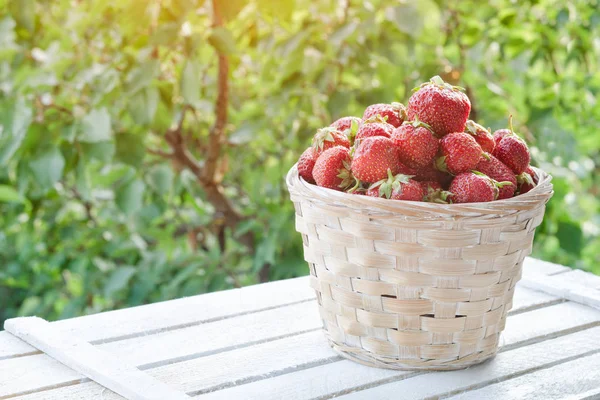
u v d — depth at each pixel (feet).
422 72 7.73
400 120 4.01
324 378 3.77
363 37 6.78
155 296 8.00
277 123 7.85
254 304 4.71
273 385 3.71
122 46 6.75
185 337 4.24
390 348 3.81
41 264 8.77
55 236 8.43
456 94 3.76
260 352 4.06
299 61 6.79
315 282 4.00
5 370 3.82
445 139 3.67
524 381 3.75
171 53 7.28
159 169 7.09
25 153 6.62
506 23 7.86
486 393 3.62
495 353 4.02
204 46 6.69
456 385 3.69
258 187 7.72
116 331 4.28
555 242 9.50
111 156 6.41
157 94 6.32
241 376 3.79
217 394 3.62
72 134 6.28
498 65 8.73
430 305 3.67
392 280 3.64
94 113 6.34
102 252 8.22
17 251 8.98
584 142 9.25
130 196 6.97
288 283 5.07
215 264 7.63
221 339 4.21
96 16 6.70
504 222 3.55
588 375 3.80
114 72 6.38
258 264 7.29
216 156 7.39
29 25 6.53
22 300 9.66
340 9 7.25
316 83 6.89
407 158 3.66
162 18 6.38
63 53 6.79
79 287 8.93
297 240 7.58
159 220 8.08
